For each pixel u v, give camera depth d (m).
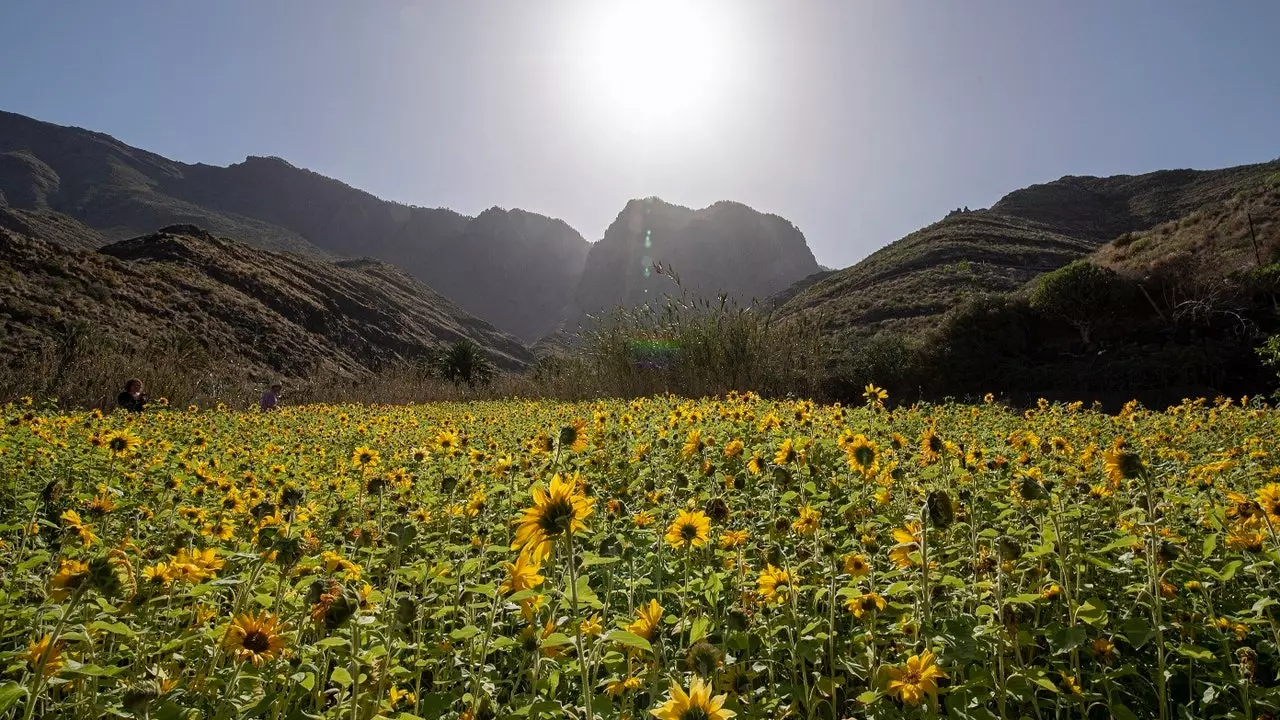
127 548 2.95
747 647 2.26
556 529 1.69
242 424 9.59
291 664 2.11
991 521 3.45
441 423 8.64
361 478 4.34
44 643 1.83
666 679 2.10
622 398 15.49
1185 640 2.49
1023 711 2.21
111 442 4.75
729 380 15.18
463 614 2.67
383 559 3.26
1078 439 6.23
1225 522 2.73
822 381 17.14
